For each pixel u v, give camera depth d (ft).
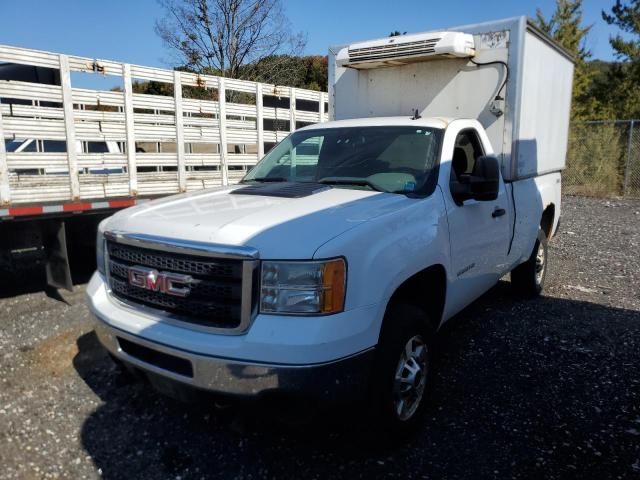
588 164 56.49
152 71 18.78
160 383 9.42
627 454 10.22
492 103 15.65
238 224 9.23
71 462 9.96
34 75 17.43
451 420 11.40
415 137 13.14
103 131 17.70
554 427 11.14
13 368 13.60
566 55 20.45
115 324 9.80
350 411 9.09
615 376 13.48
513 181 16.14
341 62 17.69
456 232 12.09
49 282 18.29
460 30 16.14
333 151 13.91
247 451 10.34
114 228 10.43
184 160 20.20
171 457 10.14
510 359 14.49
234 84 21.76
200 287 8.92
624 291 21.08
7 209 15.53
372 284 9.07
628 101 87.66
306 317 8.42
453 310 12.72
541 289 20.49
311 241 8.68
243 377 8.36
